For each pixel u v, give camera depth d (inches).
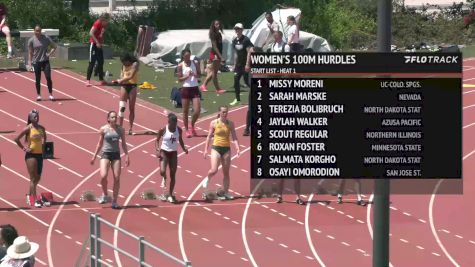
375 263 968.9
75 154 1955.0
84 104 2246.6
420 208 1758.1
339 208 1722.4
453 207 1765.5
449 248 1599.4
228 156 1732.3
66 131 2084.2
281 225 1651.1
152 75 2501.2
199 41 2635.3
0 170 1854.1
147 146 1998.0
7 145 1982.0
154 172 1871.3
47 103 2240.4
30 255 1047.6
